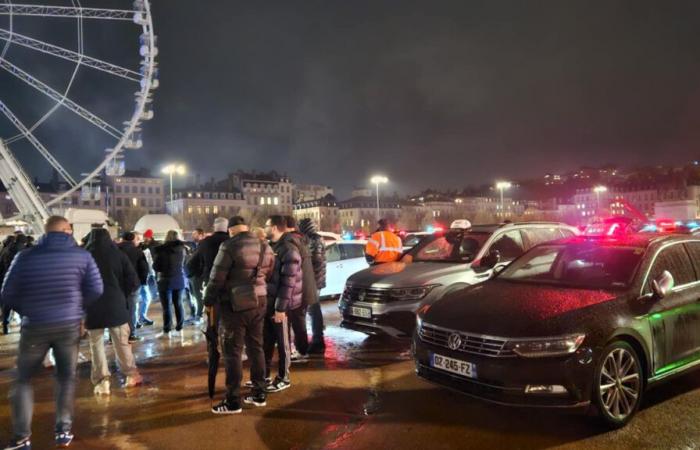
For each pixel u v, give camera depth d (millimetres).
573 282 5258
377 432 4398
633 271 4949
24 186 18125
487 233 7879
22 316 4281
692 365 4902
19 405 4141
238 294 4902
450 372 4590
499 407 4859
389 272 7414
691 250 5387
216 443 4289
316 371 6281
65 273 4336
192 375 6363
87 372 6629
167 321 9055
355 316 7289
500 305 4785
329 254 12680
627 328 4375
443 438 4230
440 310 5039
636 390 4410
